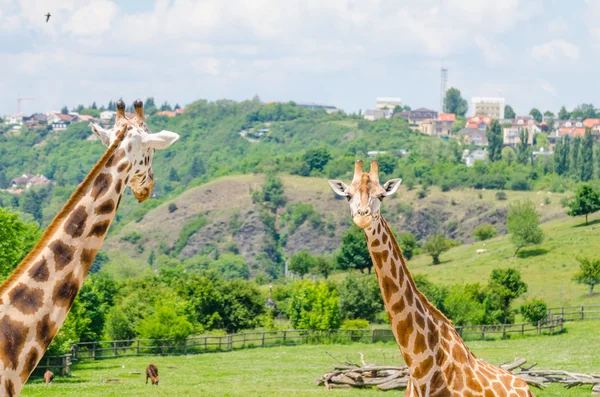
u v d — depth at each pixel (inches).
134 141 569.3
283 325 3784.5
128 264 7844.5
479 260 6294.3
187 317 3467.0
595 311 3555.6
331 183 770.2
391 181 765.3
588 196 6850.4
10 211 2452.0
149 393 1663.4
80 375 2346.2
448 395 818.2
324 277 6264.8
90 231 536.1
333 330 3280.0
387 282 798.5
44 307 509.7
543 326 3260.3
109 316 3201.3
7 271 2361.0
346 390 1787.6
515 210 6481.3
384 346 3105.3
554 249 6033.5
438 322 834.2
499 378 848.3
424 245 7362.2
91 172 546.6
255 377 2192.4
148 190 603.8
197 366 2551.7
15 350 494.6
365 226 742.5
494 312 3516.2
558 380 1727.4
